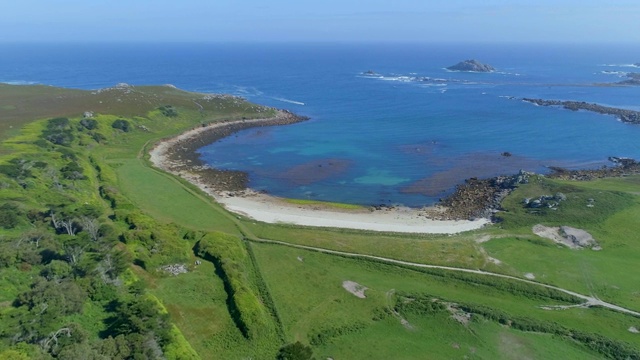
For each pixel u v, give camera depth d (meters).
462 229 90.81
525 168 129.88
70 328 47.97
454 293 68.62
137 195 101.56
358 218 97.00
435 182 119.94
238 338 56.47
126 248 69.69
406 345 57.31
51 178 95.06
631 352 55.97
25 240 65.38
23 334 45.41
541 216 93.19
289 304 64.06
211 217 92.62
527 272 73.81
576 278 72.50
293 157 140.38
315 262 75.75
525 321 61.56
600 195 100.25
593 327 61.25
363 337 58.50
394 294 67.50
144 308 52.72
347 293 67.38
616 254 79.81
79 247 62.94
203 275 69.00
